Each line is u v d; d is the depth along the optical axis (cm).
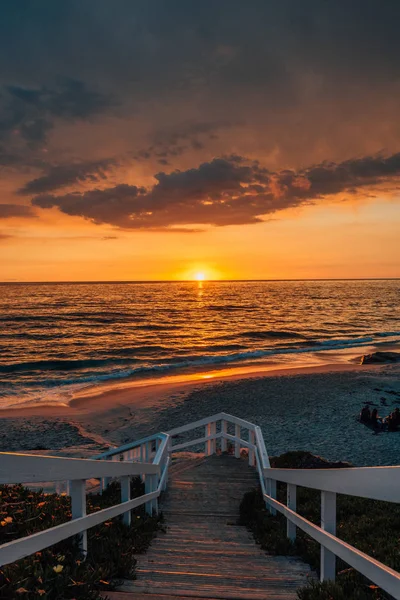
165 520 748
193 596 392
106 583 384
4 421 2112
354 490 309
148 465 675
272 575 457
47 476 328
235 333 6300
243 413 2216
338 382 2892
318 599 357
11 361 4084
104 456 1059
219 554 537
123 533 551
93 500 766
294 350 4672
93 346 5072
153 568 473
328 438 1808
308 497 835
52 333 6297
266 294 19675
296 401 2427
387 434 1858
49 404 2492
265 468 771
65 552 402
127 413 2297
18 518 462
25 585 324
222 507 851
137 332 6475
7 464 278
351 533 585
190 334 6234
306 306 12100
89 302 13762
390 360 3788
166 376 3312
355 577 389
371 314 9694
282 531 617
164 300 15088
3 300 14300
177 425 2078
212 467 1162
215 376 3269
